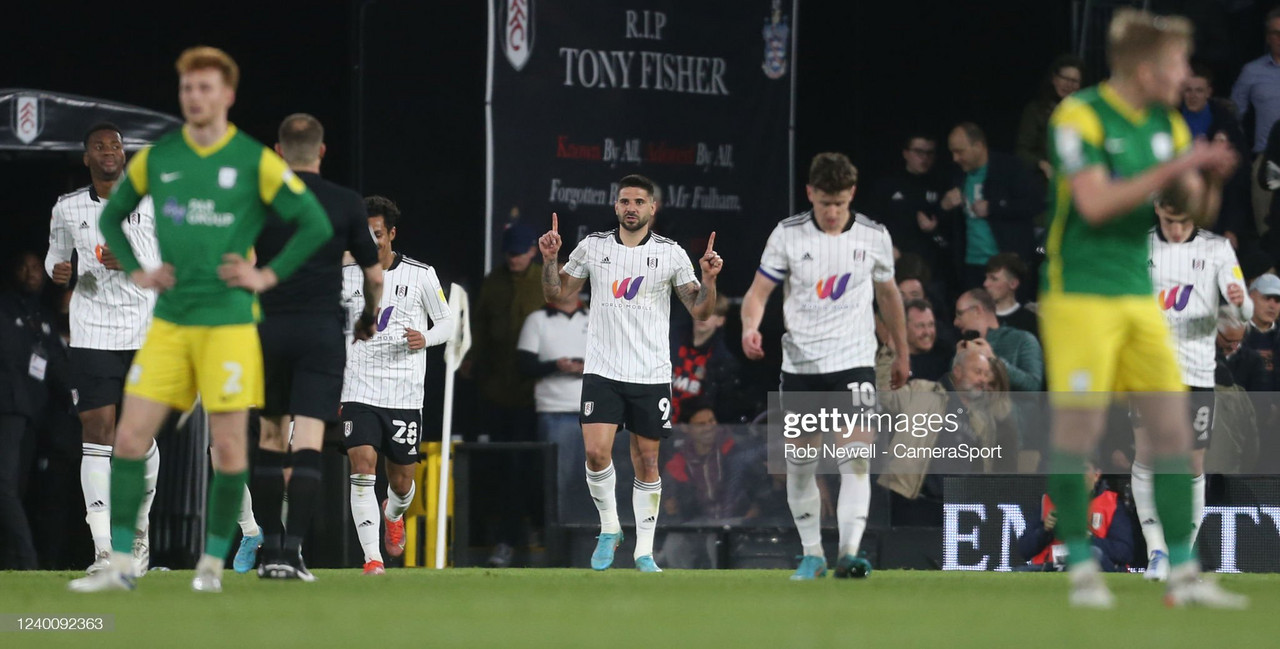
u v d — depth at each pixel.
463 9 46.22
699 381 43.53
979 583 28.19
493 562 39.97
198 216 21.70
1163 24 19.47
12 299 39.59
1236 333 36.09
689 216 44.56
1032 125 47.28
